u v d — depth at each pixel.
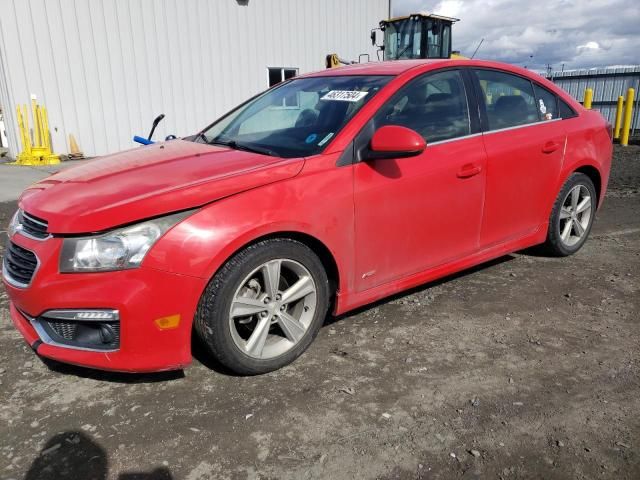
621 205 6.91
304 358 3.01
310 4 15.97
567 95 4.41
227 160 2.96
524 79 4.08
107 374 2.87
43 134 11.85
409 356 3.03
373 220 3.07
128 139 13.30
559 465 2.19
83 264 2.38
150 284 2.40
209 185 2.56
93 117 12.72
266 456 2.25
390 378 2.81
